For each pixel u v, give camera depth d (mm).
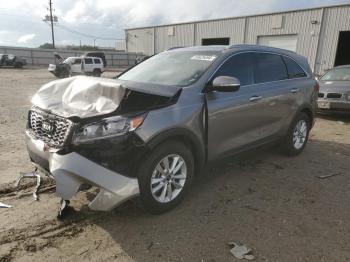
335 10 25609
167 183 3598
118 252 2977
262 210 3781
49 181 4359
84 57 29172
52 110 3387
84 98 3500
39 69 38969
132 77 4574
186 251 3004
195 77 4031
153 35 43469
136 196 3271
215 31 35094
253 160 5496
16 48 47500
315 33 27031
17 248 2986
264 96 4738
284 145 5602
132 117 3195
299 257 2953
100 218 3516
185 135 3613
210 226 3420
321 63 27016
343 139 7234
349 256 2986
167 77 4238
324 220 3598
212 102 3943
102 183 3080
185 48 4980
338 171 5117
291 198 4109
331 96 9148
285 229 3398
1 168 4836
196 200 3984
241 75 4508
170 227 3385
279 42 29875
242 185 4457
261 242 3162
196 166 3959
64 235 3209
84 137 3082
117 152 3105
